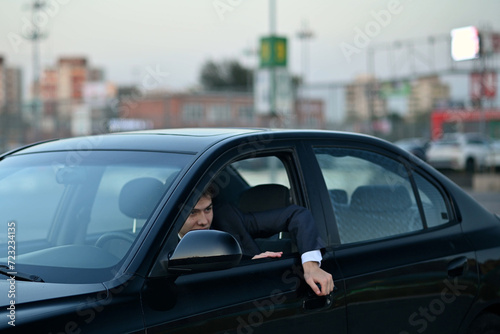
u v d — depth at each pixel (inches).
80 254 108.7
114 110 1444.4
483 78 1103.6
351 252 129.4
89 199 121.9
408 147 1422.2
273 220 127.7
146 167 120.0
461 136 1320.1
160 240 103.8
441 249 142.5
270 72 1067.3
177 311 100.7
